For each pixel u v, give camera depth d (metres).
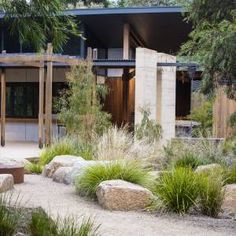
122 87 18.66
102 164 7.69
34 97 18.69
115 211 6.38
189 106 20.66
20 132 18.88
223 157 10.35
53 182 8.62
